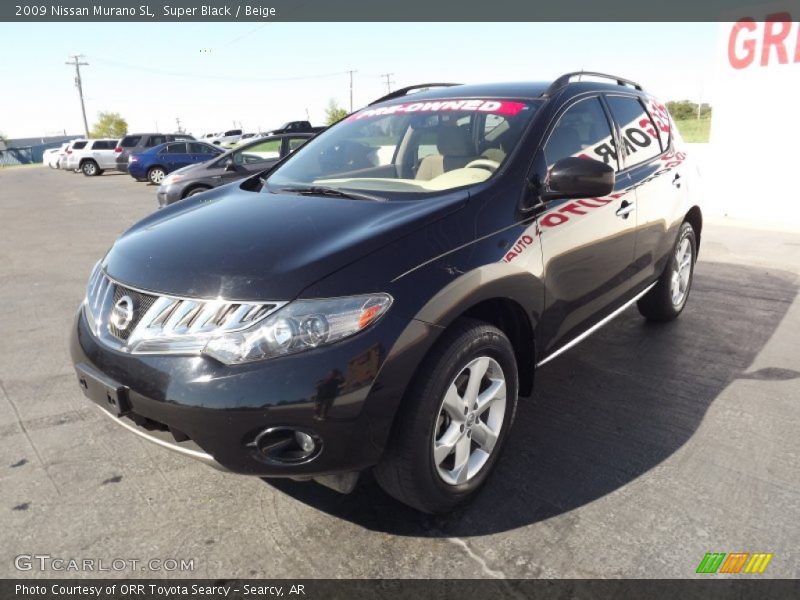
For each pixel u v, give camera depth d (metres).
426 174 2.99
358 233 2.31
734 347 4.18
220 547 2.29
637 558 2.19
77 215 12.17
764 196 9.34
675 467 2.75
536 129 2.94
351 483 2.25
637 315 4.86
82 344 2.40
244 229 2.47
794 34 8.66
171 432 2.14
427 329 2.15
